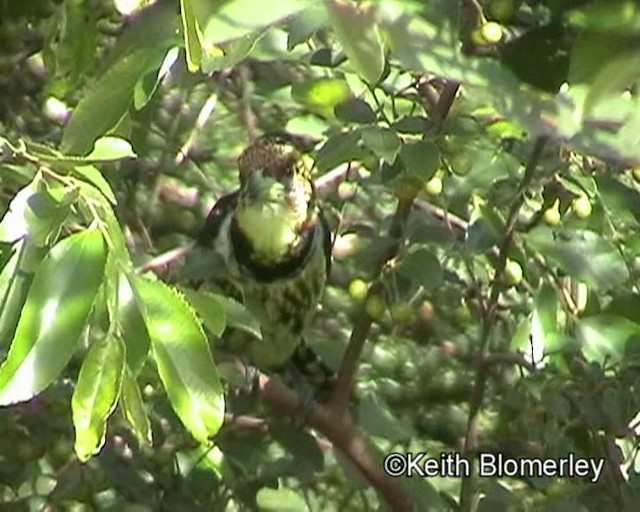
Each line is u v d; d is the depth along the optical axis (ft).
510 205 24.29
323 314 32.19
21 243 15.34
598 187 23.17
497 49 18.12
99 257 14.73
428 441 33.37
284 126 31.81
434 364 33.12
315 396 26.73
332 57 23.97
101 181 15.43
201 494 27.07
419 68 16.22
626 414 23.79
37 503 27.12
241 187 28.09
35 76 30.68
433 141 21.59
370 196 30.45
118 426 26.32
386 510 28.14
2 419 26.71
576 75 14.33
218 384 15.07
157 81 17.69
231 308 20.84
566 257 23.43
